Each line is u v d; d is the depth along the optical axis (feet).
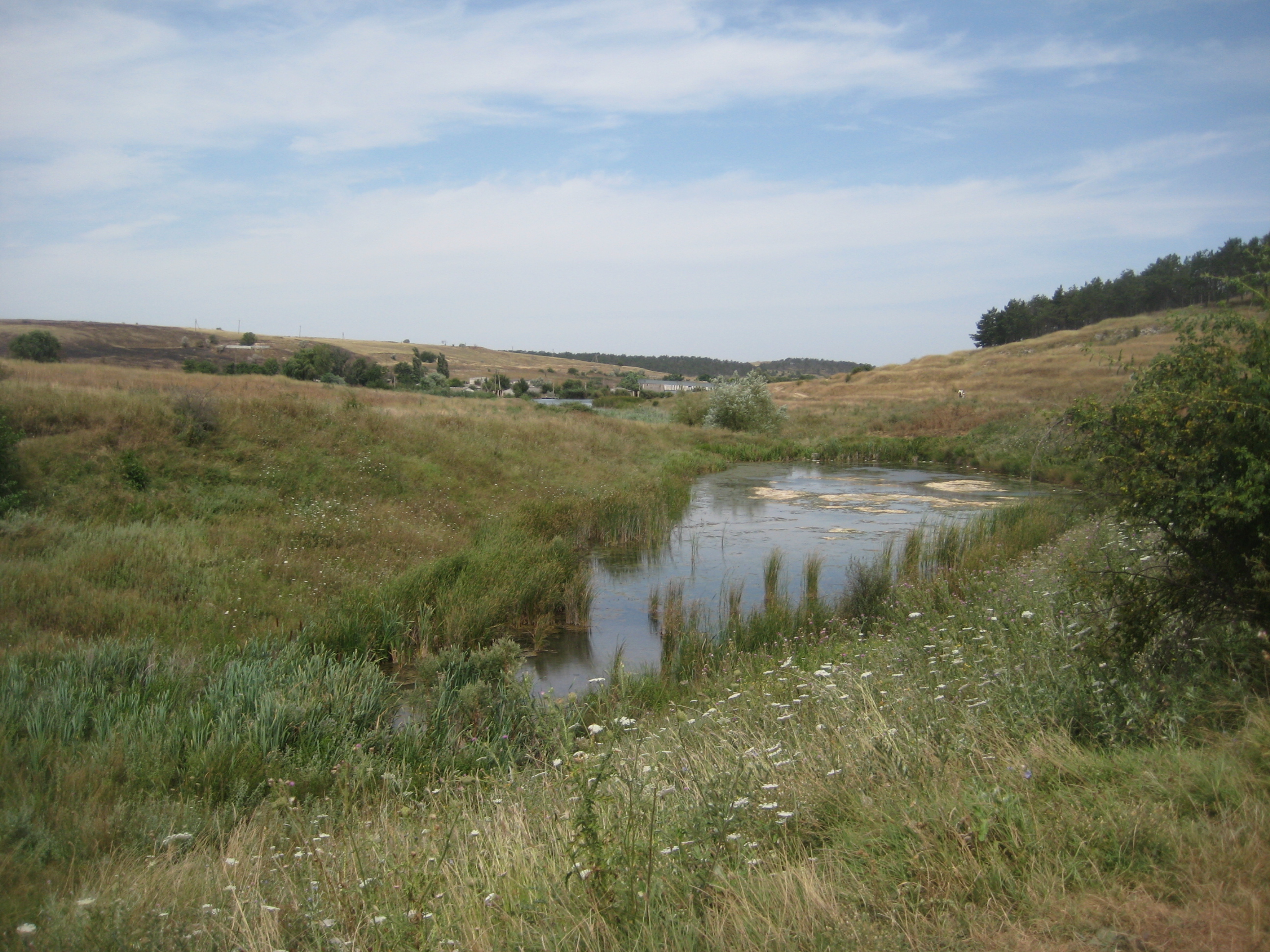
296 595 36.73
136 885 12.41
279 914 11.04
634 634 36.91
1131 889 9.12
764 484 90.33
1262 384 14.35
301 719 22.25
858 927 8.88
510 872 11.78
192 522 45.09
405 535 48.73
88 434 51.39
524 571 41.16
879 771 13.60
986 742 14.14
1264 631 14.02
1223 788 10.71
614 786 14.52
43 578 33.40
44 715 20.72
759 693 22.26
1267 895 8.38
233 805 17.29
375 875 12.35
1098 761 12.47
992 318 371.76
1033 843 10.11
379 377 216.54
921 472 103.09
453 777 19.63
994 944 8.38
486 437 80.69
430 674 27.27
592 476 77.41
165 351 310.04
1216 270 236.43
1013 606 24.56
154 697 23.72
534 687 29.35
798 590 43.52
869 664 22.45
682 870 10.83
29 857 13.73
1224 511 13.44
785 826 12.31
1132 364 16.79
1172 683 14.14
